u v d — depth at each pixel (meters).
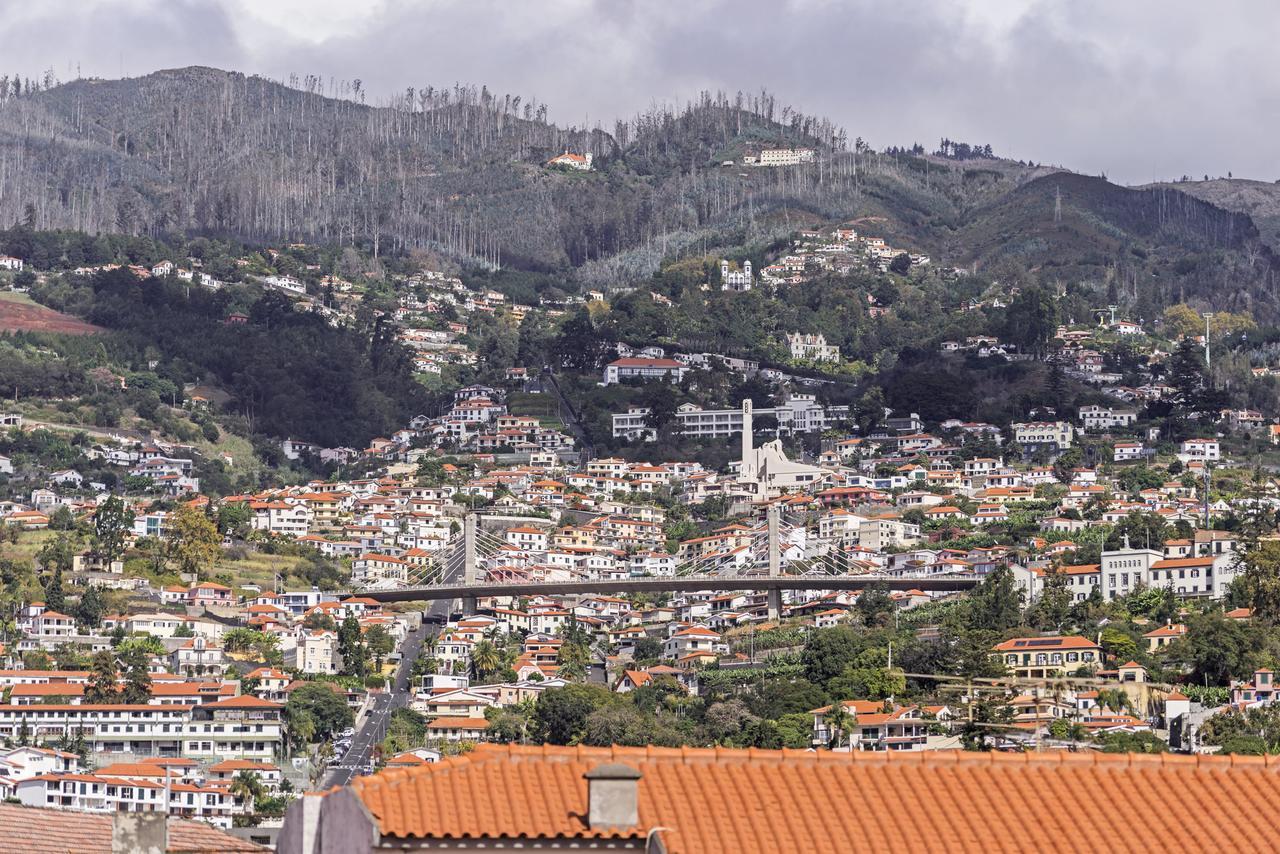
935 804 80.50
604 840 76.56
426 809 76.88
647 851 76.38
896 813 79.88
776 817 79.00
